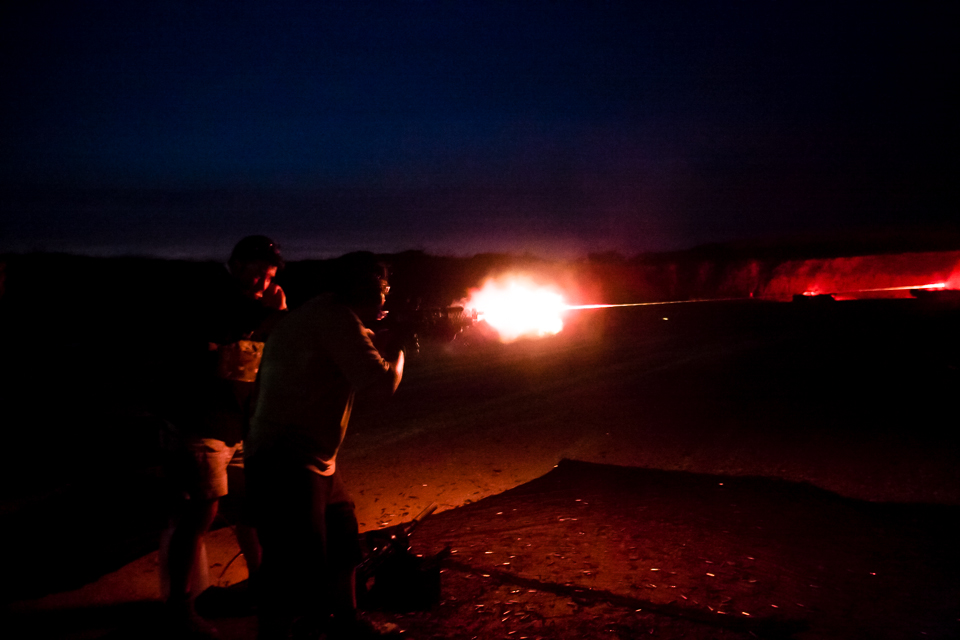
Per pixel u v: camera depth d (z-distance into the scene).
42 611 3.42
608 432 6.04
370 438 6.29
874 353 8.59
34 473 5.13
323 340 2.72
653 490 4.64
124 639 3.15
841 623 3.00
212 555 4.09
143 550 4.07
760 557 3.63
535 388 7.83
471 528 4.14
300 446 2.69
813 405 6.54
